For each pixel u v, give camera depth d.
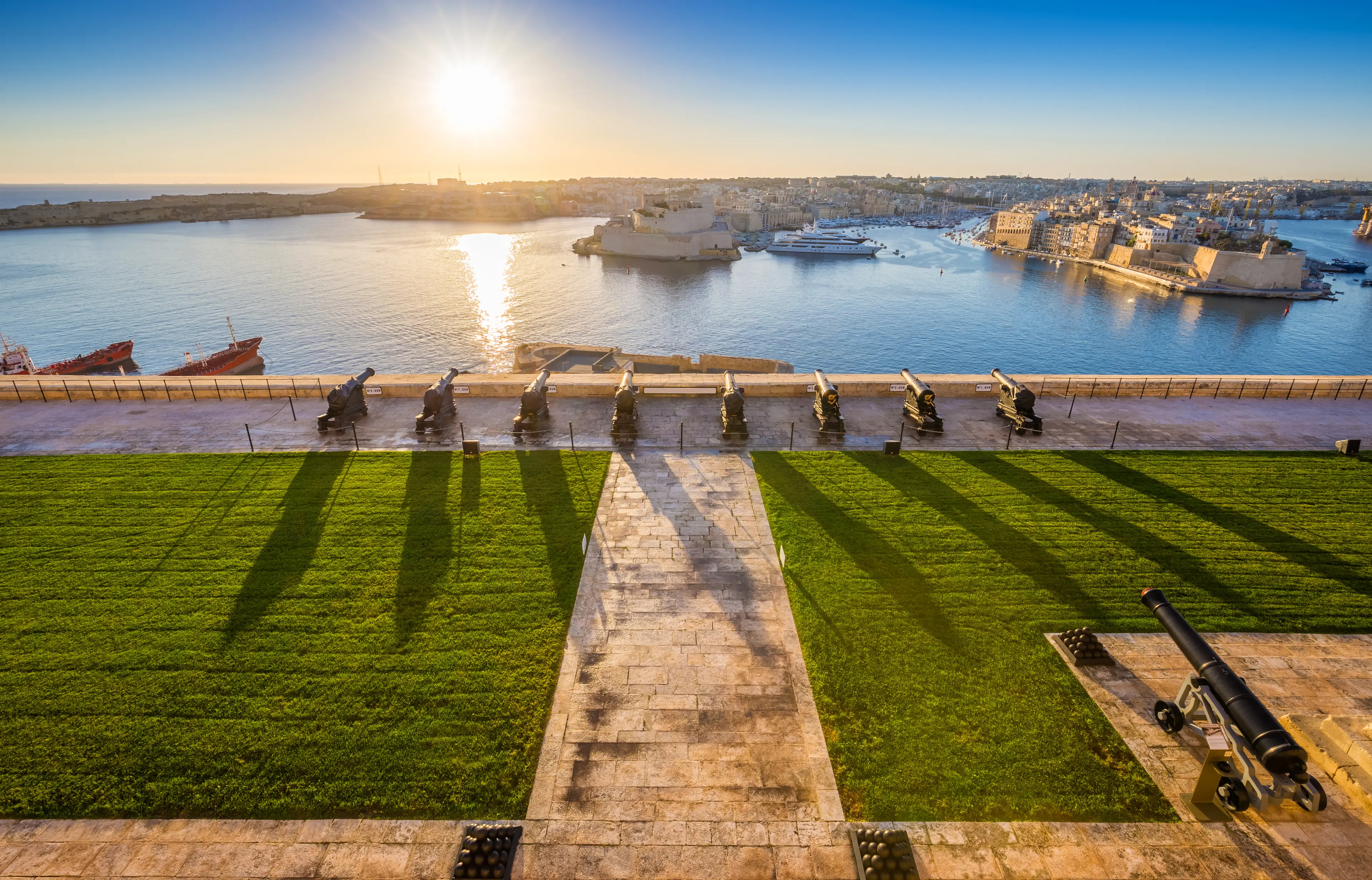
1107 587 16.84
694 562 18.08
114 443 25.20
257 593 16.47
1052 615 15.86
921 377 31.73
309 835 10.82
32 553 18.03
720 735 12.70
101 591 16.48
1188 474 23.00
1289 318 132.50
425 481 22.39
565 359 79.31
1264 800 10.12
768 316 133.00
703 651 14.84
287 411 28.61
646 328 122.50
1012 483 22.36
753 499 21.44
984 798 11.45
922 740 12.56
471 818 11.14
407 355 101.44
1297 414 28.61
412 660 14.39
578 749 12.38
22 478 22.28
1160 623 14.05
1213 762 11.08
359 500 21.03
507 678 13.98
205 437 25.81
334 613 15.79
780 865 10.44
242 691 13.53
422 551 18.30
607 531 19.50
